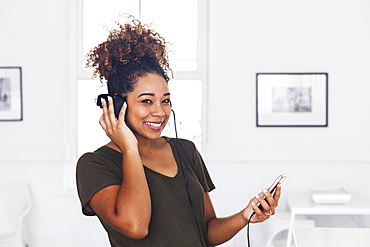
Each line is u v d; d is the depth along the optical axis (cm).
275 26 458
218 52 461
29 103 469
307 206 374
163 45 167
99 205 154
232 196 459
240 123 461
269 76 456
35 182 467
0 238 422
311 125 455
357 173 455
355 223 453
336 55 456
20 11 468
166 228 157
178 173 167
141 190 152
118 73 160
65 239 467
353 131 456
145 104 159
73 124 473
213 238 181
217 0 460
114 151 164
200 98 473
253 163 458
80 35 471
